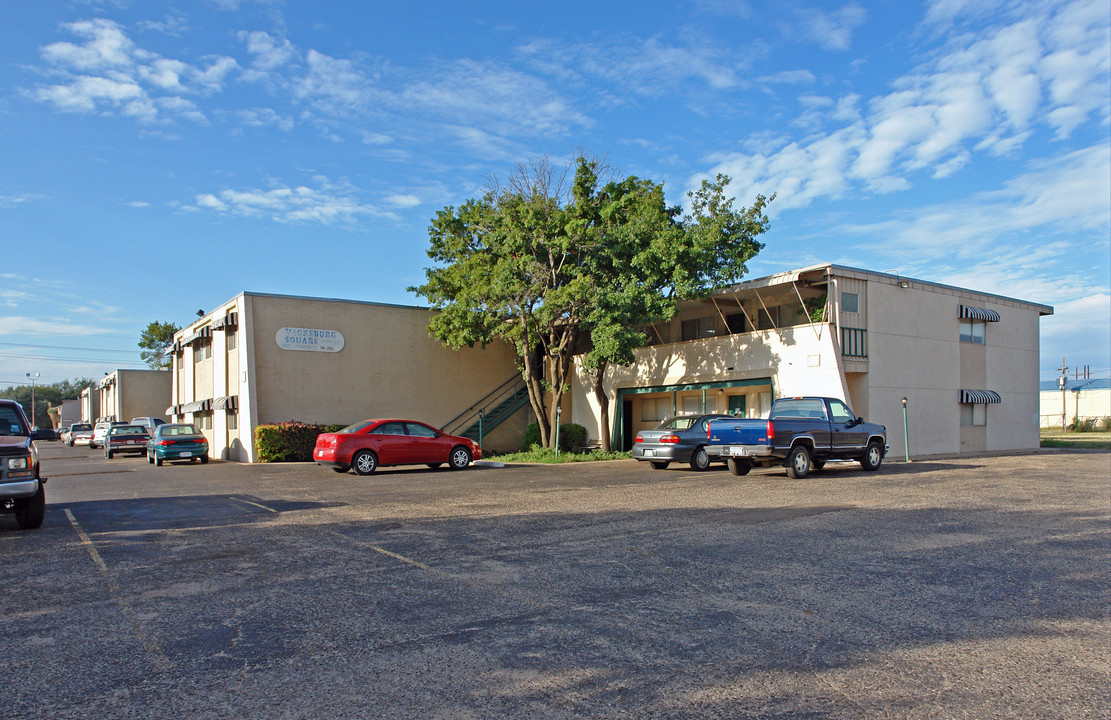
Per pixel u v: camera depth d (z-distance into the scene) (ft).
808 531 31.19
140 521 36.40
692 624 18.58
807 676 15.24
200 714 13.53
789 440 53.31
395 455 65.31
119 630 18.44
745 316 87.81
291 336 89.25
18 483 31.94
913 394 78.59
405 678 15.15
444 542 29.43
